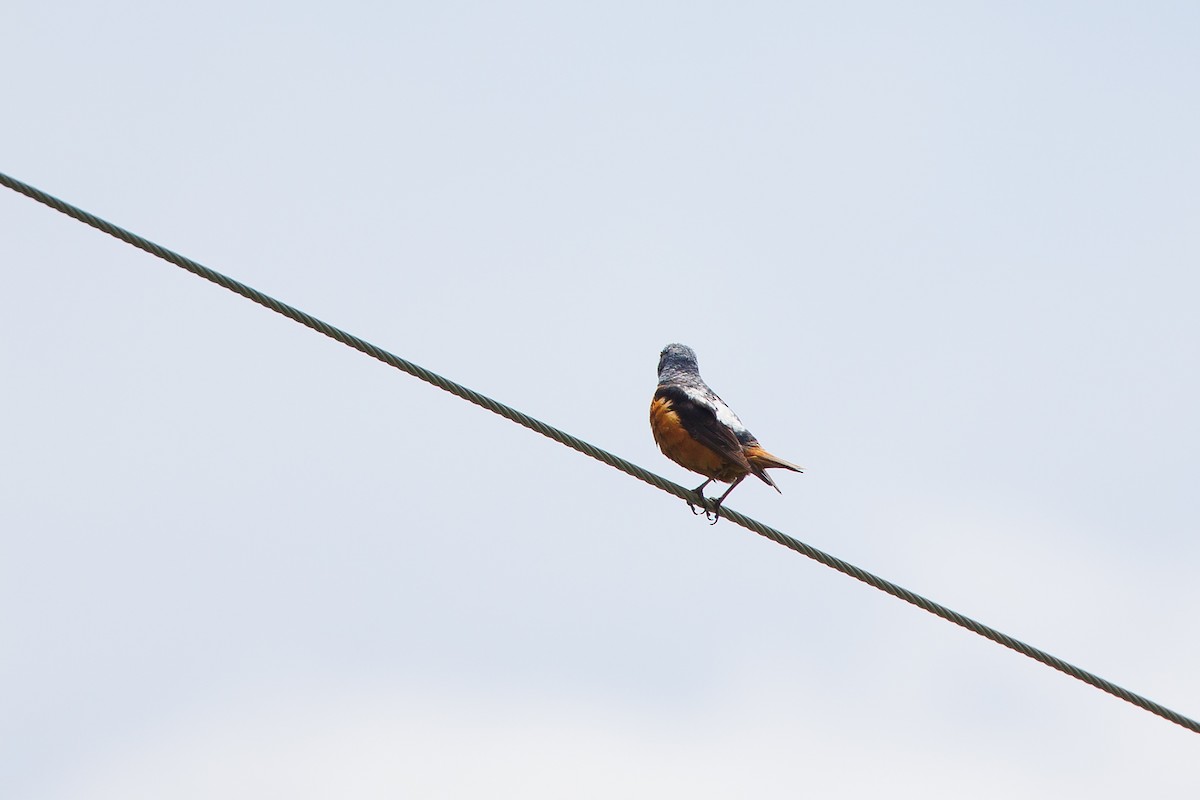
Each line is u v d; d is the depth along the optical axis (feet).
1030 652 47.14
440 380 45.91
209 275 43.47
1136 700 47.39
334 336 44.73
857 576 47.47
